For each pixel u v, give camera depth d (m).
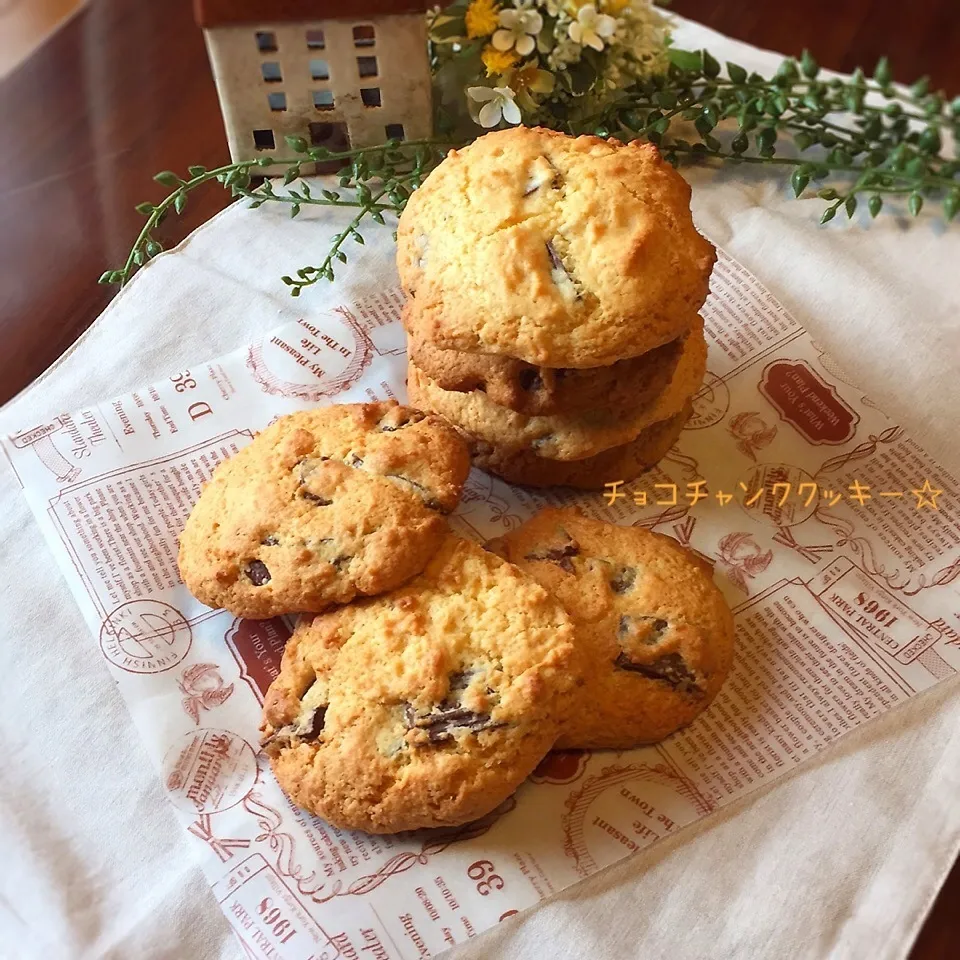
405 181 0.38
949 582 0.30
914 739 0.28
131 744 0.28
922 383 0.35
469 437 0.31
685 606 0.28
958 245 0.39
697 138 0.42
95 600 0.30
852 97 0.40
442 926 0.25
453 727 0.25
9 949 0.25
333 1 0.35
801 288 0.37
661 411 0.30
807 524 0.32
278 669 0.29
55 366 0.35
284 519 0.28
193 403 0.34
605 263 0.26
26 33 0.45
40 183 0.41
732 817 0.27
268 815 0.27
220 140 0.42
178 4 0.45
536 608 0.26
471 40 0.39
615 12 0.38
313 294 0.37
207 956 0.25
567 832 0.26
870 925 0.25
